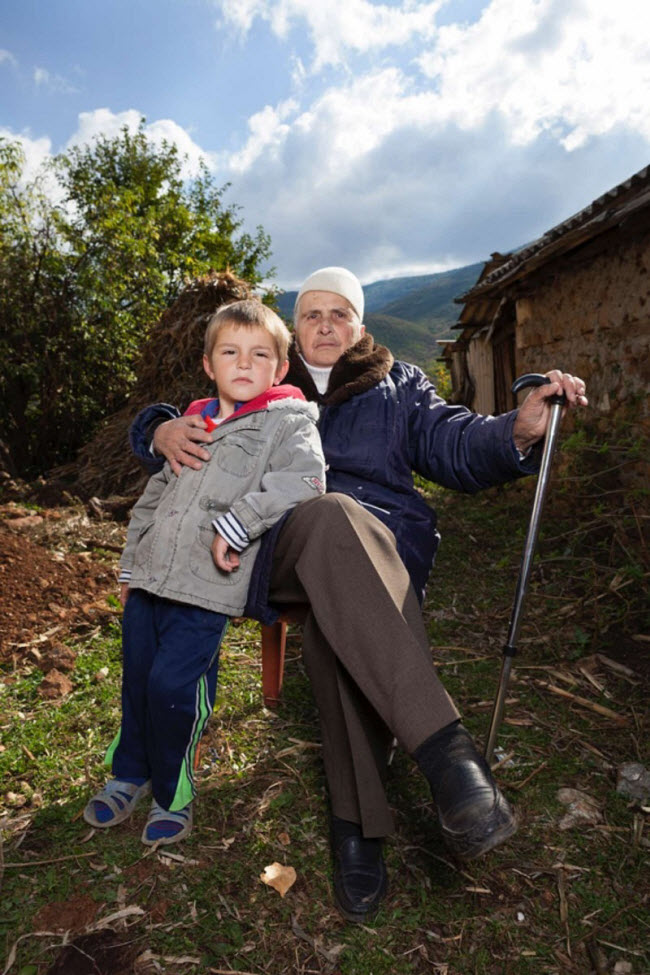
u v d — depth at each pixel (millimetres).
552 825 1981
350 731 1687
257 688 2773
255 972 1481
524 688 2848
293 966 1499
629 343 4934
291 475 1793
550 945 1573
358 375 2332
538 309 6566
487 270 8328
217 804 2037
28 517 5164
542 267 6020
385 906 1666
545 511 5543
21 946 1523
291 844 1876
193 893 1687
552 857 1853
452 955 1539
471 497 7027
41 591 3656
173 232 15953
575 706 2695
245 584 1818
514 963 1520
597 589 3688
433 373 15578
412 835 1925
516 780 2199
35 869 1752
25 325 9797
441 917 1644
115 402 10734
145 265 10789
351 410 2277
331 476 2244
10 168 9547
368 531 1699
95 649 3066
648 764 2273
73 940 1543
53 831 1897
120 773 1978
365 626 1591
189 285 7371
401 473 2252
